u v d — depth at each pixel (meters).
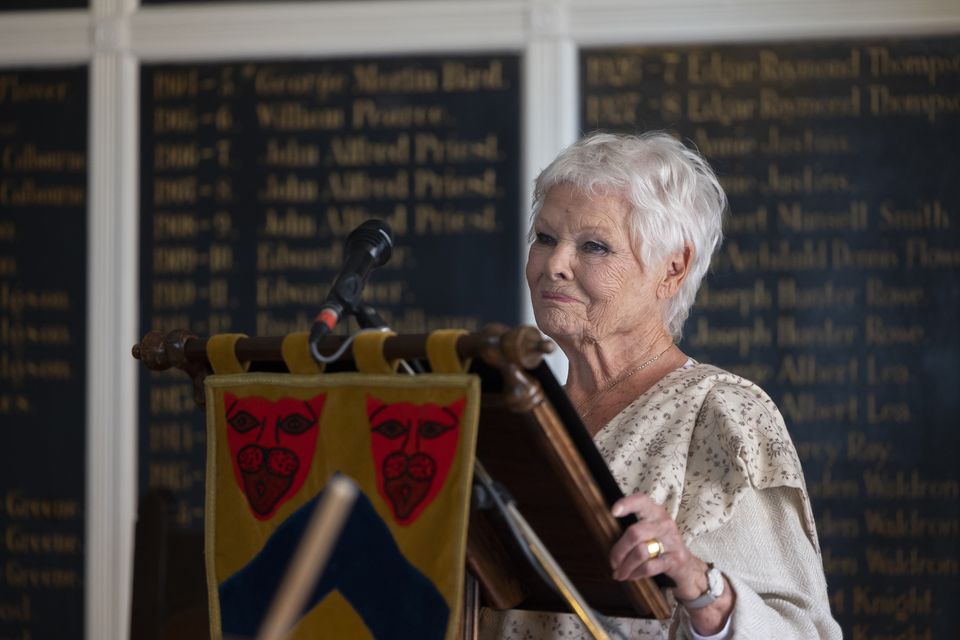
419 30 8.87
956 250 8.38
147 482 9.05
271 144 9.09
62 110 9.21
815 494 8.42
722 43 8.66
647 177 3.61
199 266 9.11
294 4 9.00
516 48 8.83
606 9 8.66
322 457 2.72
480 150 8.87
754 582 3.17
